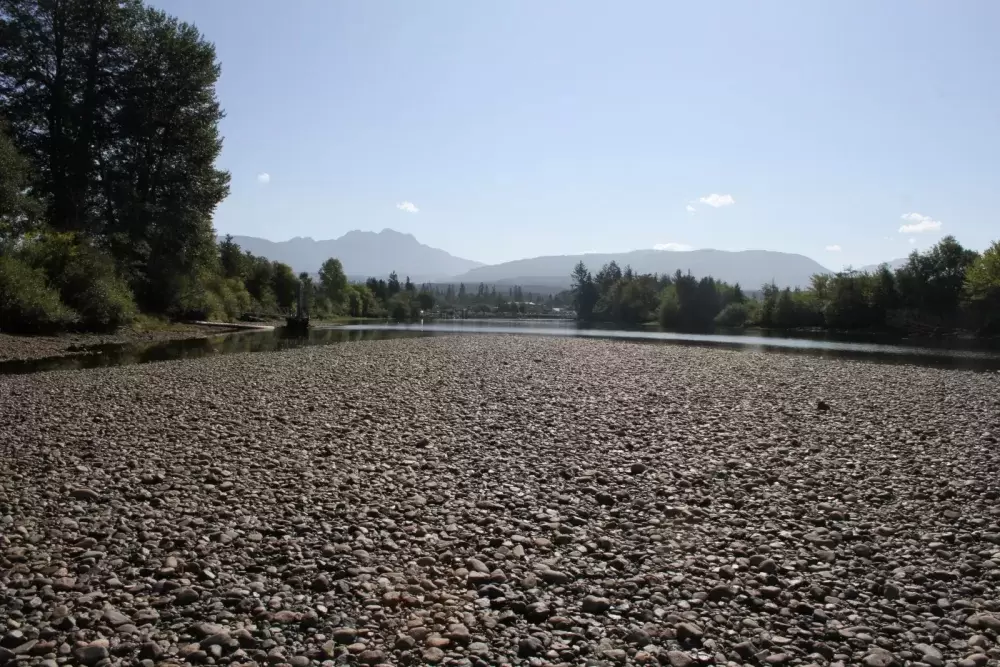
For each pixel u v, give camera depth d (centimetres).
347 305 13212
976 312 7144
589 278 15350
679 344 5159
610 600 611
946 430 1409
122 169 4909
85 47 4678
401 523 812
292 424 1388
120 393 1764
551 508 881
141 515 812
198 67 4997
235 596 602
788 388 2095
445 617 576
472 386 2023
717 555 722
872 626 566
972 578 666
